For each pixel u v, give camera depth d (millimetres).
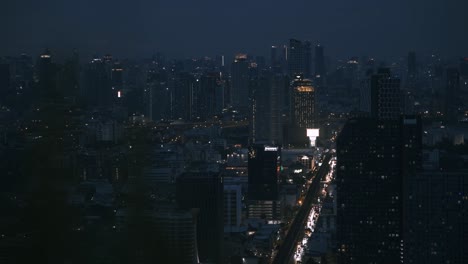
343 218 114438
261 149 196500
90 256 21016
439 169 117875
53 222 20828
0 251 20531
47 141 22547
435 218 104312
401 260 111375
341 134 115438
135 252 21672
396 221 112438
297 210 194375
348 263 114000
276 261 138625
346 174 115000
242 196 185000
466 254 103188
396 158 113938
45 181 21203
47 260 20703
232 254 127188
